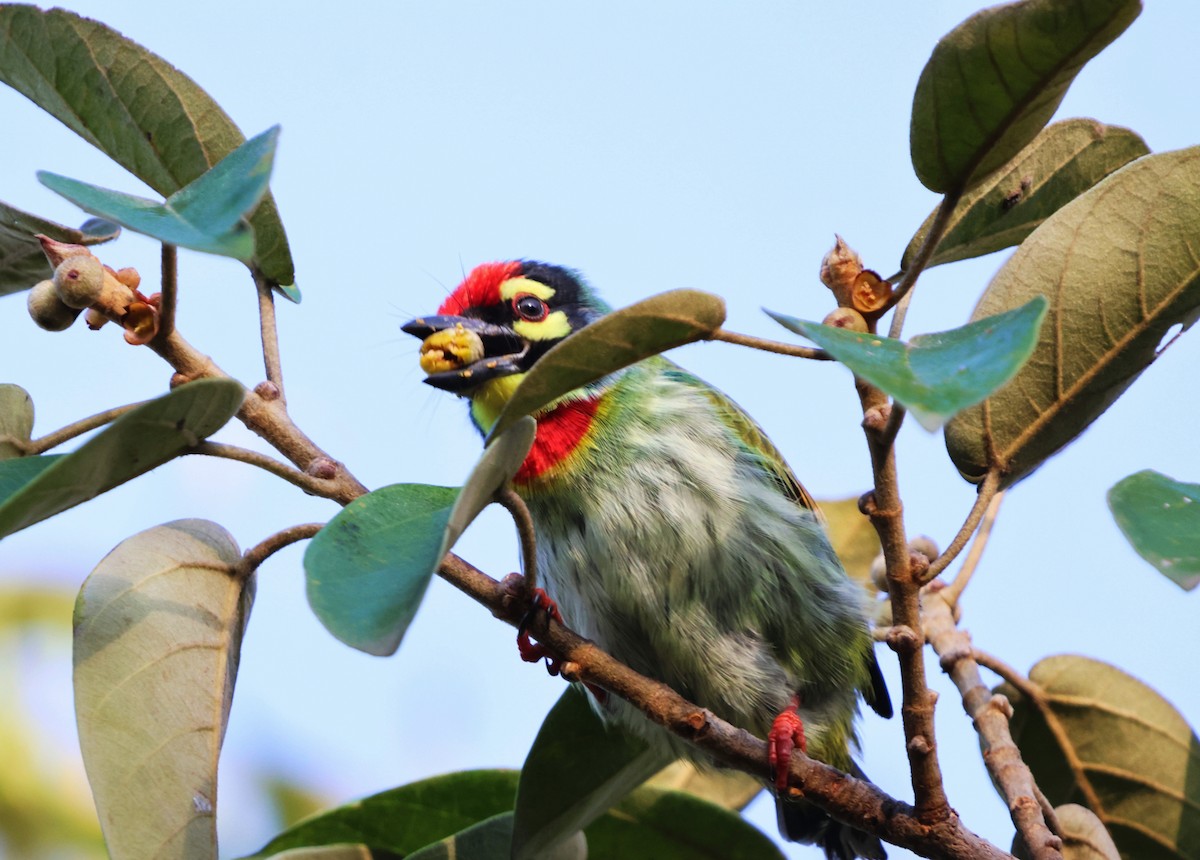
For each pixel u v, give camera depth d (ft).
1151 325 18.52
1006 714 21.43
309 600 14.79
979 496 18.17
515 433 15.57
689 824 23.71
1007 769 20.56
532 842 21.52
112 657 17.53
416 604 14.16
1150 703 23.93
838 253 17.19
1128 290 18.56
